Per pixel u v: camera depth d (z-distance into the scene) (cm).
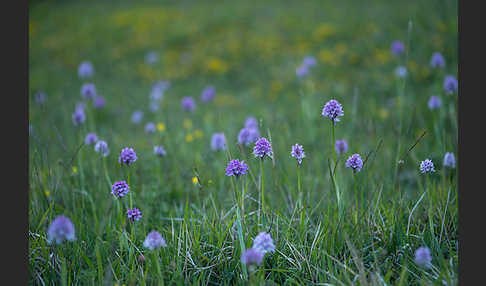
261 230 139
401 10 358
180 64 366
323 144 182
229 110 256
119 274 133
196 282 132
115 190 136
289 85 290
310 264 134
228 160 147
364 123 179
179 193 161
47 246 140
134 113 241
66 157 163
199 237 141
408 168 167
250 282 127
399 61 263
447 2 286
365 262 135
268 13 452
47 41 470
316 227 141
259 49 359
